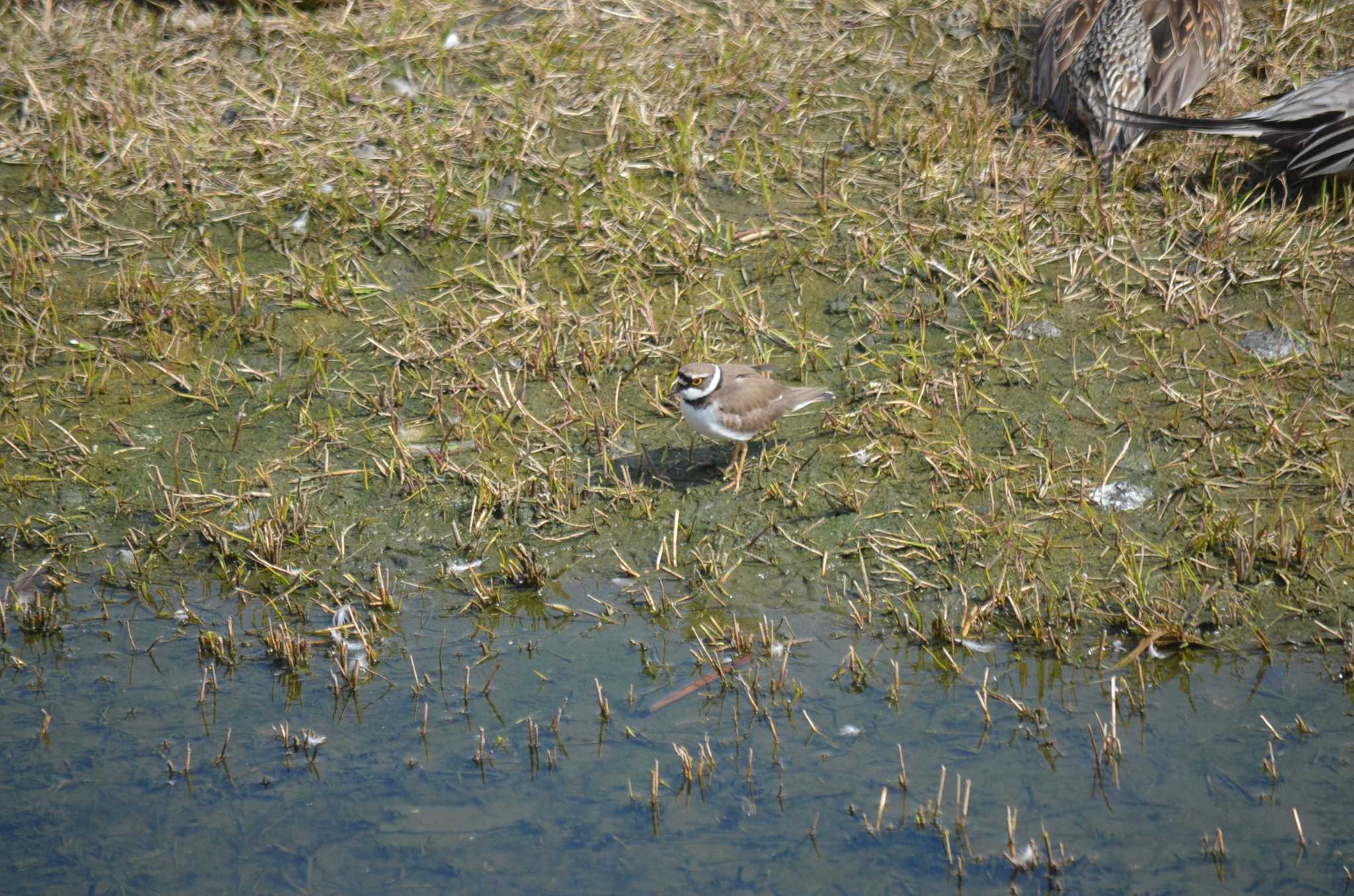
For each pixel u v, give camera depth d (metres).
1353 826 9.12
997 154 15.42
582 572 11.49
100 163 15.40
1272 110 14.81
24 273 14.07
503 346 13.41
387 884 9.03
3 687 10.64
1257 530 11.08
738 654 10.70
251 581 11.52
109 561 11.70
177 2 17.58
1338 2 17.45
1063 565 11.16
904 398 12.64
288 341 13.62
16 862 9.20
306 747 10.08
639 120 15.85
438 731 10.20
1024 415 12.49
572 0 17.69
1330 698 10.07
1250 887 8.75
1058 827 9.23
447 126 15.91
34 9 17.45
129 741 10.16
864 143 15.74
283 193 15.09
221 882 9.07
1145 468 11.91
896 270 14.12
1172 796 9.41
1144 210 14.70
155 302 13.86
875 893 8.88
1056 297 13.73
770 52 16.98
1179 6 15.77
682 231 14.67
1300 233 14.30
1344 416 12.15
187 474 12.33
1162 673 10.37
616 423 12.63
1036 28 17.30
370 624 11.11
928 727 10.06
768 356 13.27
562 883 9.02
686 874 9.06
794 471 12.11
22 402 12.98
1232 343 13.09
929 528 11.56
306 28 17.17
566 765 9.89
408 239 14.66
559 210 15.02
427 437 12.61
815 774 9.75
